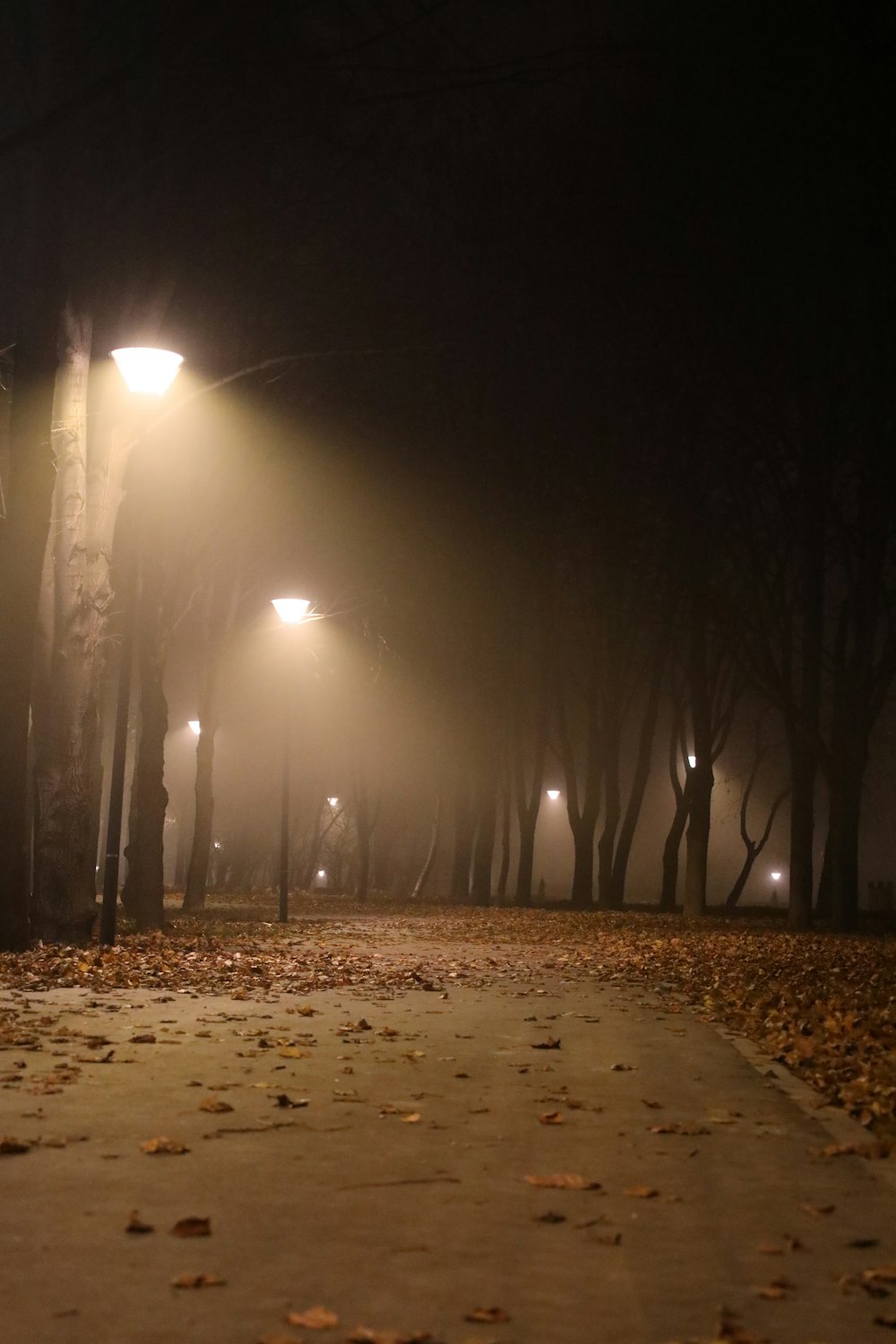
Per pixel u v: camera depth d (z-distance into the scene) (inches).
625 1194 237.6
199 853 1395.2
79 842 783.7
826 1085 354.3
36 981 584.1
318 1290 182.7
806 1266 196.9
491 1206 228.4
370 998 562.9
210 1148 268.4
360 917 1393.9
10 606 709.9
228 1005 518.0
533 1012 531.8
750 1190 241.9
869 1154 270.7
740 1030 482.9
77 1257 195.3
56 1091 324.8
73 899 779.4
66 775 783.7
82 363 783.7
